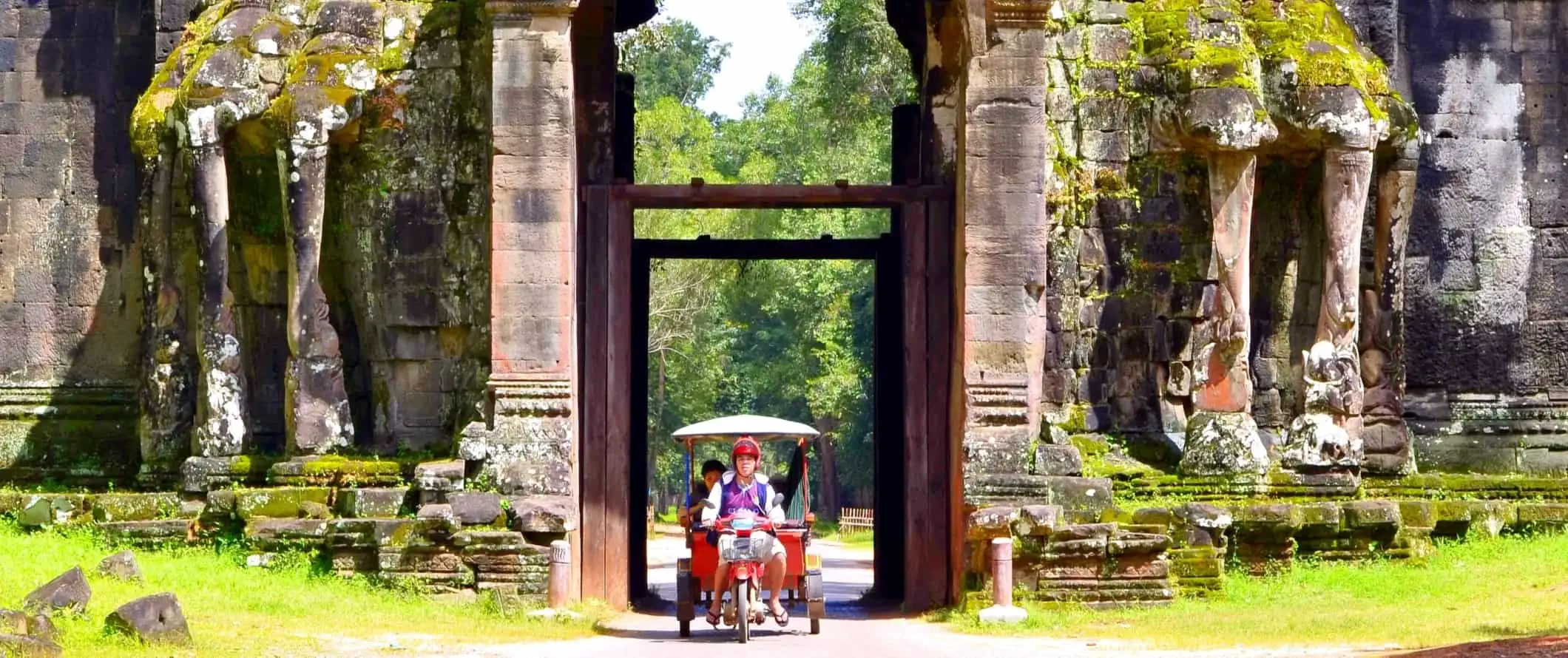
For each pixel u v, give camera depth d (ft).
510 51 73.26
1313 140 74.95
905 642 60.18
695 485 82.89
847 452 222.28
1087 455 75.31
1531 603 61.31
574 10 73.20
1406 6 87.76
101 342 87.20
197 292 77.66
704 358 207.72
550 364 72.95
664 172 177.58
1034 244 73.36
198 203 75.05
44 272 87.61
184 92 75.05
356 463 74.02
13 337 87.35
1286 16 78.13
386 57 77.61
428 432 77.41
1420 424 86.58
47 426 86.33
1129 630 61.72
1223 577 69.56
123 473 85.20
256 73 75.72
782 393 233.35
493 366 73.05
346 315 78.89
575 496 73.31
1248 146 73.05
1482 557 73.56
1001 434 72.74
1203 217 77.15
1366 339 79.46
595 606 72.49
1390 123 76.74
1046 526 68.03
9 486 84.58
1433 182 87.20
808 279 199.82
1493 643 49.96
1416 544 73.92
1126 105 77.46
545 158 73.10
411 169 77.51
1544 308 87.56
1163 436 76.89
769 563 60.75
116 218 87.61
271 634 55.57
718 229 174.29
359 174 77.71
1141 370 77.10
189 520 72.69
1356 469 75.25
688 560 62.08
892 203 79.05
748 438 60.80
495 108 73.15
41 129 88.02
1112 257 77.30
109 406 86.48
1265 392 78.38
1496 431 86.63
